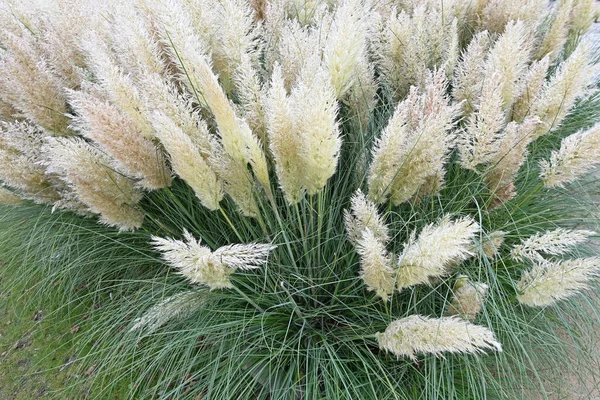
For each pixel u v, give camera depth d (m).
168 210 1.61
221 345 1.24
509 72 1.26
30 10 2.12
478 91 1.38
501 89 1.20
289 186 1.09
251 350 1.26
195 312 1.34
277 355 1.22
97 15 1.69
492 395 1.19
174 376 1.30
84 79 1.60
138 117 1.17
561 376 1.27
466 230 0.81
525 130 1.13
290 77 1.30
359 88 1.42
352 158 1.52
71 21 1.70
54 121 1.47
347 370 1.21
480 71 1.38
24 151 1.42
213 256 0.86
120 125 1.06
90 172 1.17
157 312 1.12
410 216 1.28
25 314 1.70
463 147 1.21
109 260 1.62
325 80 0.90
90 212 1.47
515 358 1.20
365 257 0.94
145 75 1.16
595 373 1.31
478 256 1.19
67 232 1.63
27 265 1.75
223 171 1.09
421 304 1.28
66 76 1.64
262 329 1.21
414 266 0.92
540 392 1.26
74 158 1.14
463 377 1.20
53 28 1.72
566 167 1.19
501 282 1.33
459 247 0.83
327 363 1.20
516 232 1.41
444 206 1.42
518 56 1.25
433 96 1.14
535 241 1.08
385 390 1.17
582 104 1.99
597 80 1.85
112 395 1.37
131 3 1.42
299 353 1.19
